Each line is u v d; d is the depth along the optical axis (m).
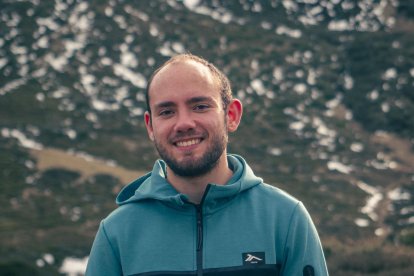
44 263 37.81
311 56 102.25
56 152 68.69
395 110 86.56
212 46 101.94
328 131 82.69
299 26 113.06
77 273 37.00
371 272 22.25
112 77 91.50
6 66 89.38
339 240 34.69
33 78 87.19
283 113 86.06
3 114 76.56
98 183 61.97
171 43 101.19
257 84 93.38
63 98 83.50
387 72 95.62
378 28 111.12
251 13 116.19
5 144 68.00
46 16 102.38
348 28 111.94
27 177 60.00
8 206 52.47
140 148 74.31
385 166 74.25
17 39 96.00
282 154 74.81
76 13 105.19
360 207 60.09
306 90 93.31
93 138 74.19
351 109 89.00
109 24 103.19
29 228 47.12
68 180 61.22
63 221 49.69
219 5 117.44
